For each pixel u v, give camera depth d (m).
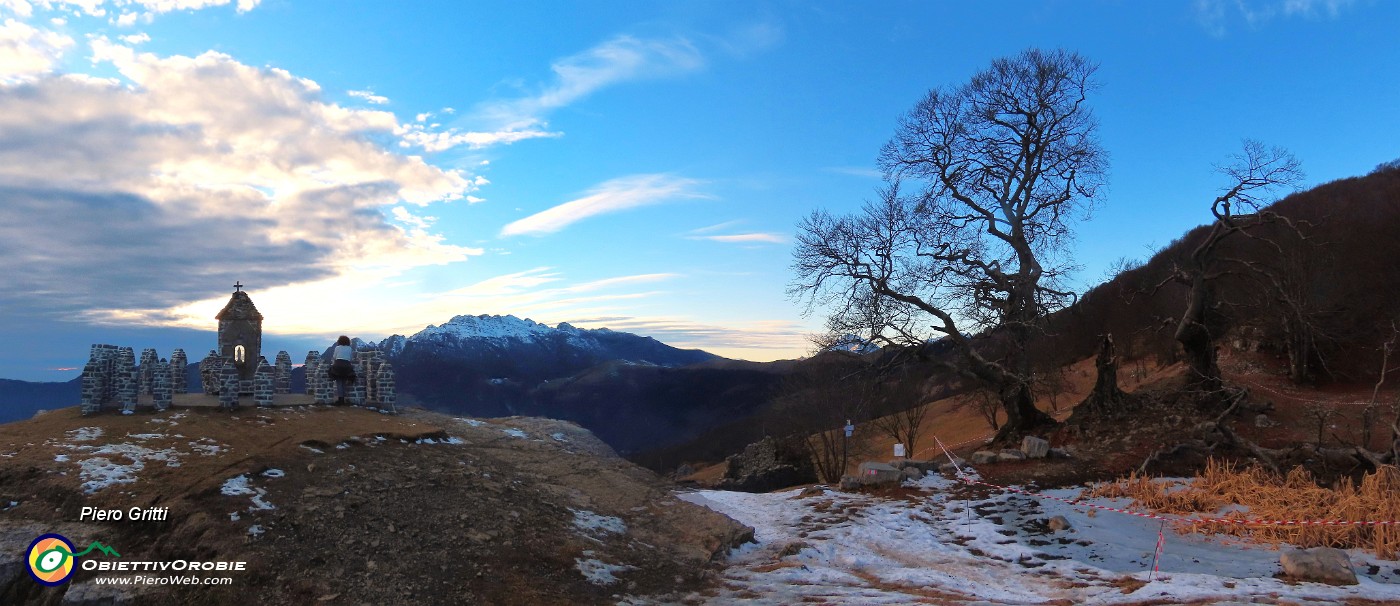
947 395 68.19
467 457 18.22
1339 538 14.83
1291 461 21.77
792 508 20.08
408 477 15.67
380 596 10.91
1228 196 27.08
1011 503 19.66
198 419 17.23
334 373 21.33
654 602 12.12
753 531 16.97
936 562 14.90
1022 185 30.16
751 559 15.23
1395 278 44.22
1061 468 23.08
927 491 21.22
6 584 10.54
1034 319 28.47
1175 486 20.42
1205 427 24.66
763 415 73.19
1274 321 37.84
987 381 29.14
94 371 17.30
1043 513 18.58
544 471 18.88
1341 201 64.06
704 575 13.80
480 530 13.79
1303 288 36.56
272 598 10.52
